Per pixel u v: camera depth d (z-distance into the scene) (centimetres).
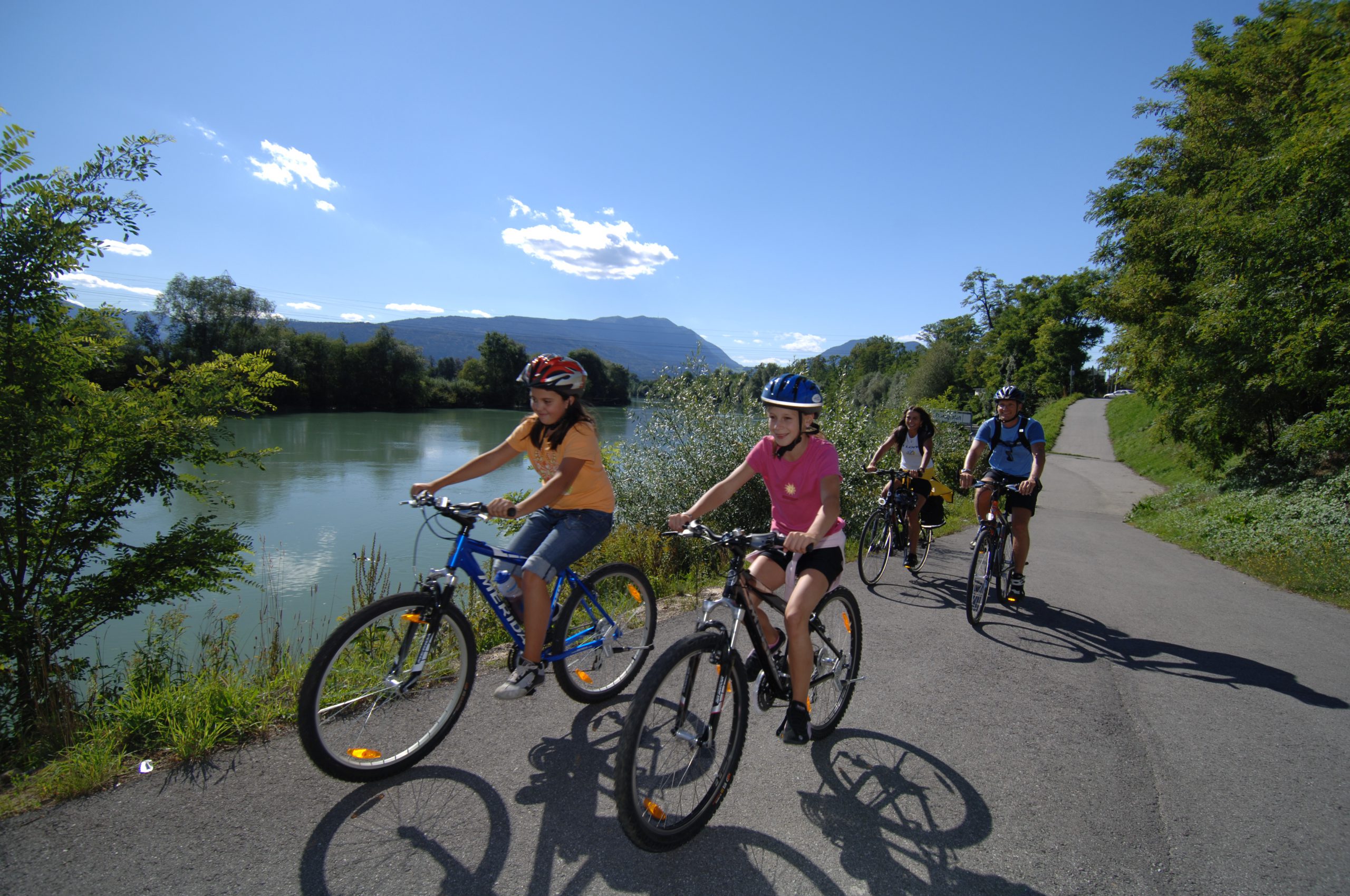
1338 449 1184
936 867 230
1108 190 1842
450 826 238
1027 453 555
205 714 293
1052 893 221
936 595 603
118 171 557
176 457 624
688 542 724
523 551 321
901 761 300
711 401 862
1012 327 6456
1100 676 418
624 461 880
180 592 620
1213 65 1753
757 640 267
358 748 270
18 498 555
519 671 298
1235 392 1423
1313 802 281
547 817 246
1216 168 1641
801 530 292
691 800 240
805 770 289
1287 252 1084
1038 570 754
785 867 227
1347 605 647
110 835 226
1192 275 1664
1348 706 385
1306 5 1608
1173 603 624
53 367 561
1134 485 2114
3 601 554
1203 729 348
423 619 283
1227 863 239
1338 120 1016
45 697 362
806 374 984
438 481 315
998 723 344
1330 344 1060
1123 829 257
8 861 212
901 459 682
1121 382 2039
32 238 525
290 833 230
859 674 386
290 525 1752
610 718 326
